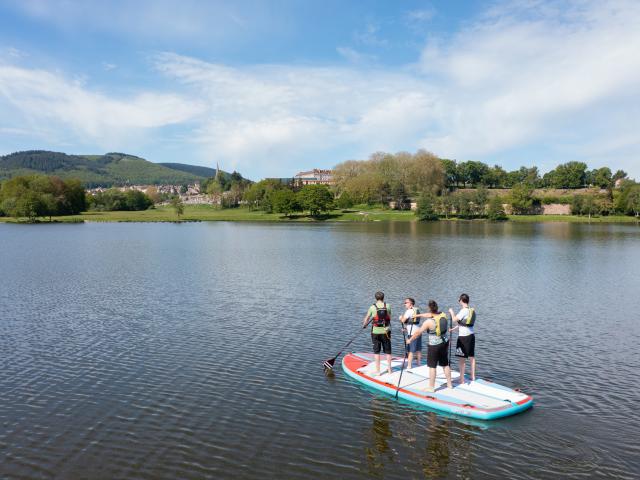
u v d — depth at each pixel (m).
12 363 21.69
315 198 169.25
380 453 14.34
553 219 163.75
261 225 139.62
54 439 15.09
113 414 16.78
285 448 14.59
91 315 30.06
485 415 16.27
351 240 86.81
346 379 19.83
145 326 27.61
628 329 27.41
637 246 76.44
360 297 35.62
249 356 22.58
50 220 159.38
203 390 18.78
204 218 166.38
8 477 13.03
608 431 15.64
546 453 14.34
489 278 44.47
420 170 194.12
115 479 13.02
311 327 27.39
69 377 20.09
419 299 35.34
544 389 18.91
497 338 25.59
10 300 34.34
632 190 166.50
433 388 17.83
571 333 26.58
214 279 43.25
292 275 45.66
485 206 168.00
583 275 46.62
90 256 61.62
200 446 14.69
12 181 185.88
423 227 128.75
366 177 192.88
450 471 13.48
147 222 158.50
